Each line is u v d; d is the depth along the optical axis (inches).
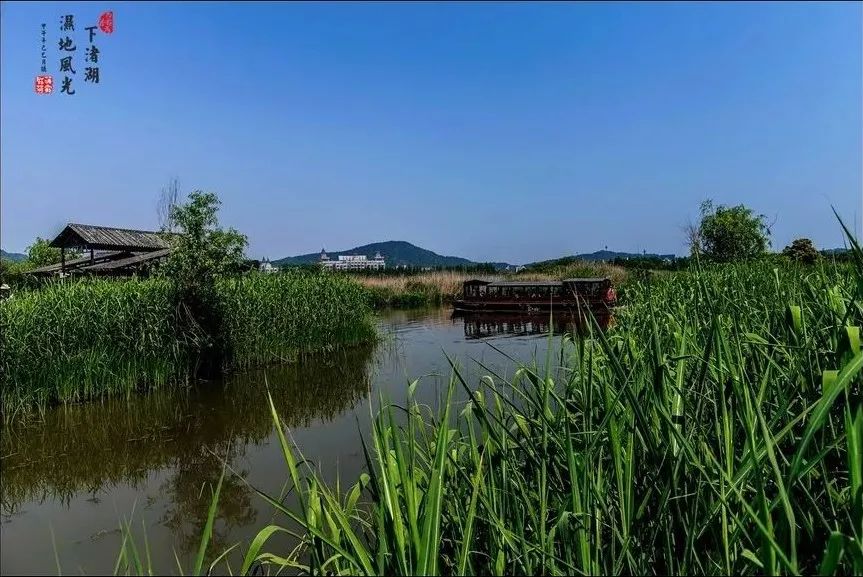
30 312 380.8
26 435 330.0
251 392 434.6
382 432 111.0
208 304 486.9
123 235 982.4
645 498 98.2
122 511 222.8
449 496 120.9
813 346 111.7
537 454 117.8
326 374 498.0
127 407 390.6
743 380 96.6
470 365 452.8
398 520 93.0
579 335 122.0
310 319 593.9
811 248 605.0
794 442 103.2
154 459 288.0
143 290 447.5
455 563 109.6
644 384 110.5
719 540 92.4
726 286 249.9
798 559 91.6
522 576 100.9
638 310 267.1
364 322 700.0
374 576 94.0
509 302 1159.0
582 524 92.9
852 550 72.2
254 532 195.6
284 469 260.7
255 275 591.5
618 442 97.7
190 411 380.8
